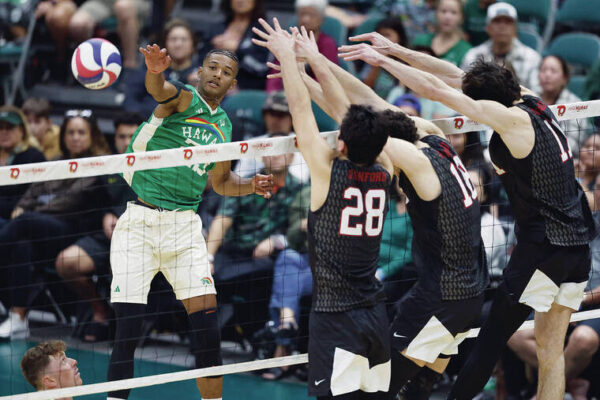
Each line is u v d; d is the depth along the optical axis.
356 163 7.65
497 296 8.98
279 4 20.73
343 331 7.66
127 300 9.05
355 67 17.33
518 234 8.93
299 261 13.62
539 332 9.24
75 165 8.35
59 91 19.27
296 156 14.12
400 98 14.38
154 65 8.34
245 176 14.01
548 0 18.16
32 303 15.32
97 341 14.50
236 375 13.66
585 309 12.10
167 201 9.31
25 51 19.56
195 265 9.34
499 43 15.93
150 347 14.30
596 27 18.62
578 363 12.10
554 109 9.56
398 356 8.28
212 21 19.95
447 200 8.04
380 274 12.71
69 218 14.80
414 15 19.20
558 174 8.62
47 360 9.44
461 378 8.99
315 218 7.71
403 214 12.96
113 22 19.44
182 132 9.20
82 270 14.32
